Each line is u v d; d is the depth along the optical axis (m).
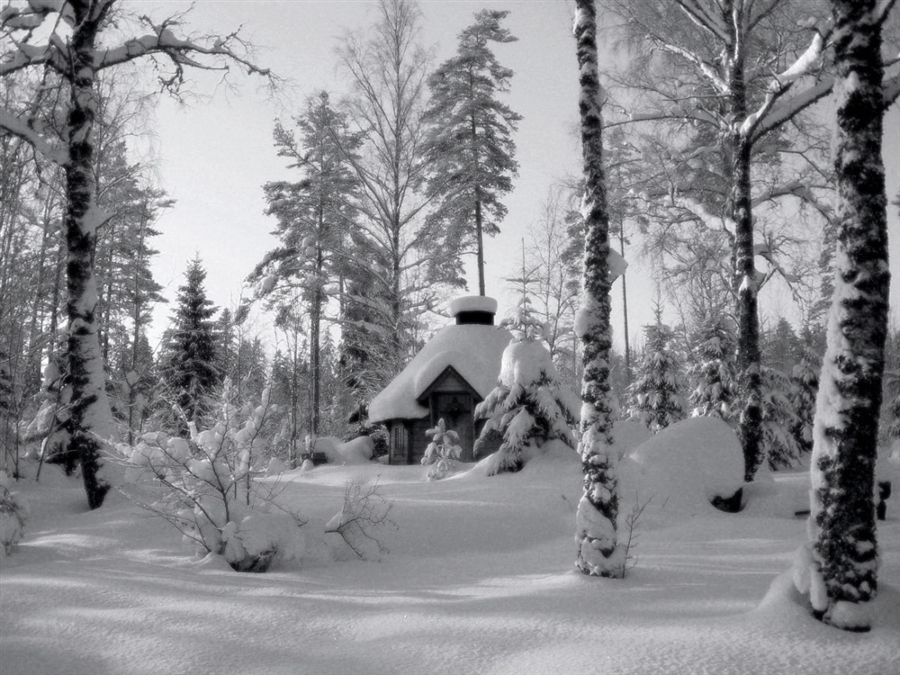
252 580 8.12
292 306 33.97
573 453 16.91
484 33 35.62
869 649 4.85
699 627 5.43
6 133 14.45
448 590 7.62
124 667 5.07
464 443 25.55
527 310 17.92
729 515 13.38
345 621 6.18
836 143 6.12
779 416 29.05
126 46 14.84
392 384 27.22
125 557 9.35
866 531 5.48
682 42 18.81
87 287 13.66
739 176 16.75
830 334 5.95
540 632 5.53
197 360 35.16
